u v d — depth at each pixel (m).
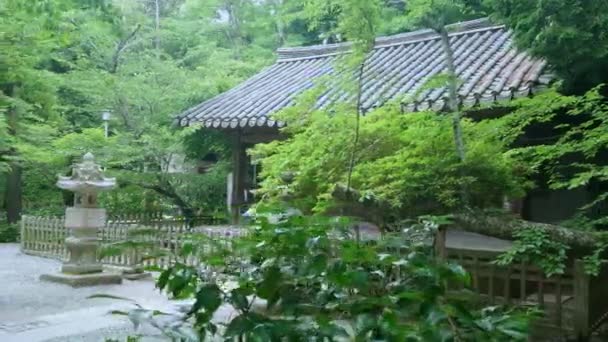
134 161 16.59
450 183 5.97
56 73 19.58
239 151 14.06
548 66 8.93
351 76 6.10
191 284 2.09
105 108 16.20
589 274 5.79
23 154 15.56
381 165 6.34
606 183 9.12
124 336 6.20
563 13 7.18
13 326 7.04
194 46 25.03
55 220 13.85
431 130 6.34
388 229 5.22
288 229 2.03
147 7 28.50
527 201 9.72
